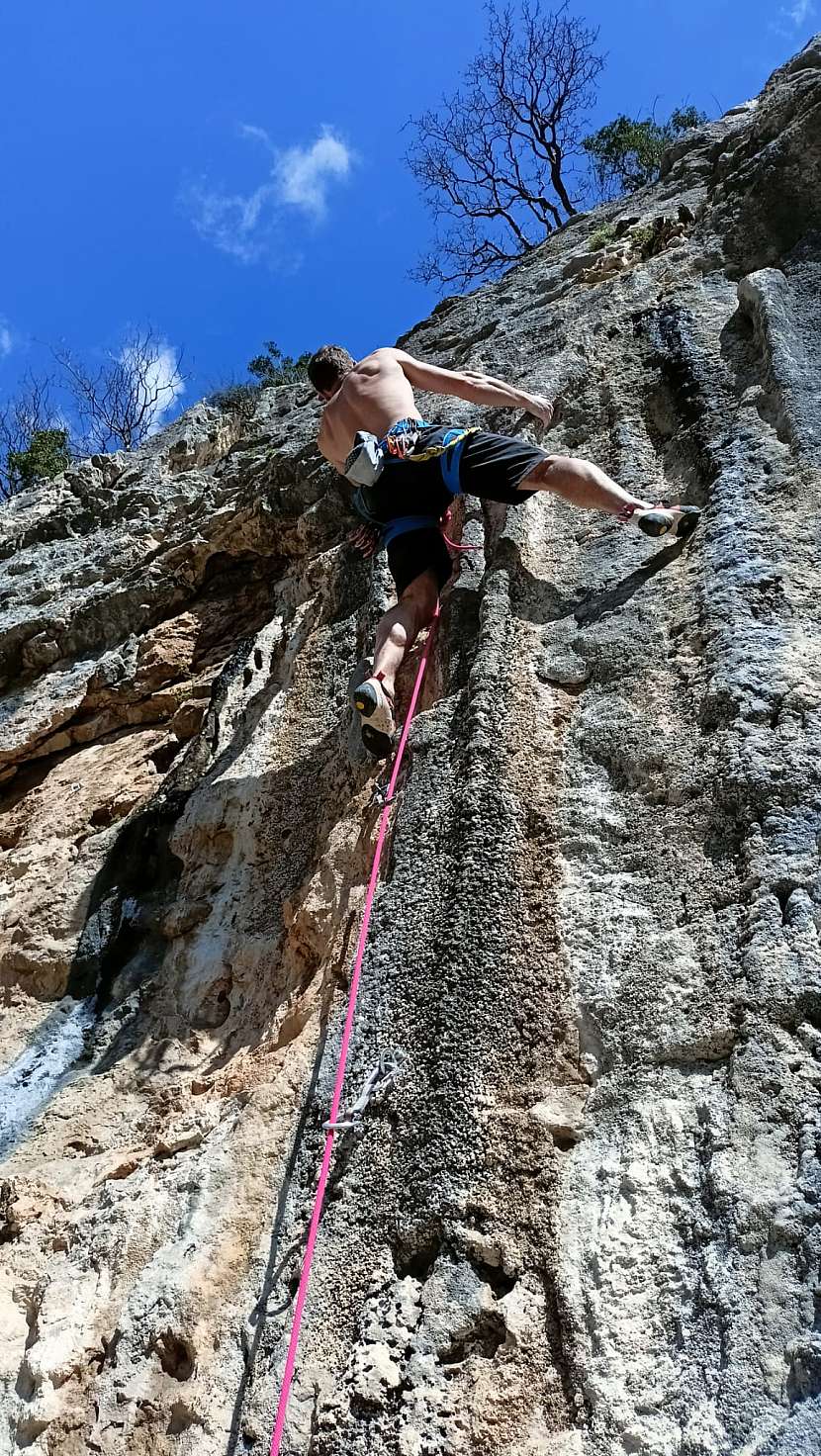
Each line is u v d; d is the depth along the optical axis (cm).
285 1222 347
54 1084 501
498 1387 280
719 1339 260
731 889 335
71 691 763
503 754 404
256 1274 342
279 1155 368
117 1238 390
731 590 403
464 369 621
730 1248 271
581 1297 286
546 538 490
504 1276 300
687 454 475
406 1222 315
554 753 407
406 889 391
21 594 867
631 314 562
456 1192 311
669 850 359
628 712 401
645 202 711
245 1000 468
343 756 500
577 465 427
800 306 489
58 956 572
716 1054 309
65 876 616
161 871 570
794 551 407
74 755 747
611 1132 312
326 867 447
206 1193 375
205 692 694
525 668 435
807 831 332
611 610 438
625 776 387
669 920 343
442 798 408
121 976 538
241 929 494
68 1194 436
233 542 752
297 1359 310
